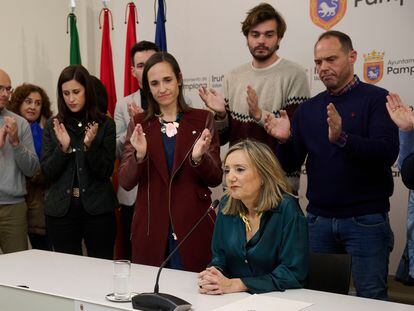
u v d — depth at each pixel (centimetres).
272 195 200
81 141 312
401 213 353
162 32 413
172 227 253
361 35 364
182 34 449
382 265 265
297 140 291
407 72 349
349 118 270
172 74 261
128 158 258
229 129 341
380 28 357
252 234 203
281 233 197
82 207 310
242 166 198
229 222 208
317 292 185
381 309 165
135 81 427
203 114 267
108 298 173
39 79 481
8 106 393
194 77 446
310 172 281
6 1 453
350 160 264
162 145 258
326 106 279
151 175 258
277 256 198
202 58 440
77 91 308
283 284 187
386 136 259
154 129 262
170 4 453
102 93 349
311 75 386
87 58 504
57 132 299
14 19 460
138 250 258
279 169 204
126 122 366
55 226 312
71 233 313
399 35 350
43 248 394
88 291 183
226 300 174
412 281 263
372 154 252
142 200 260
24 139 355
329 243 275
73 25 453
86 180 309
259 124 310
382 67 357
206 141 241
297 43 390
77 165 309
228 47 426
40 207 382
